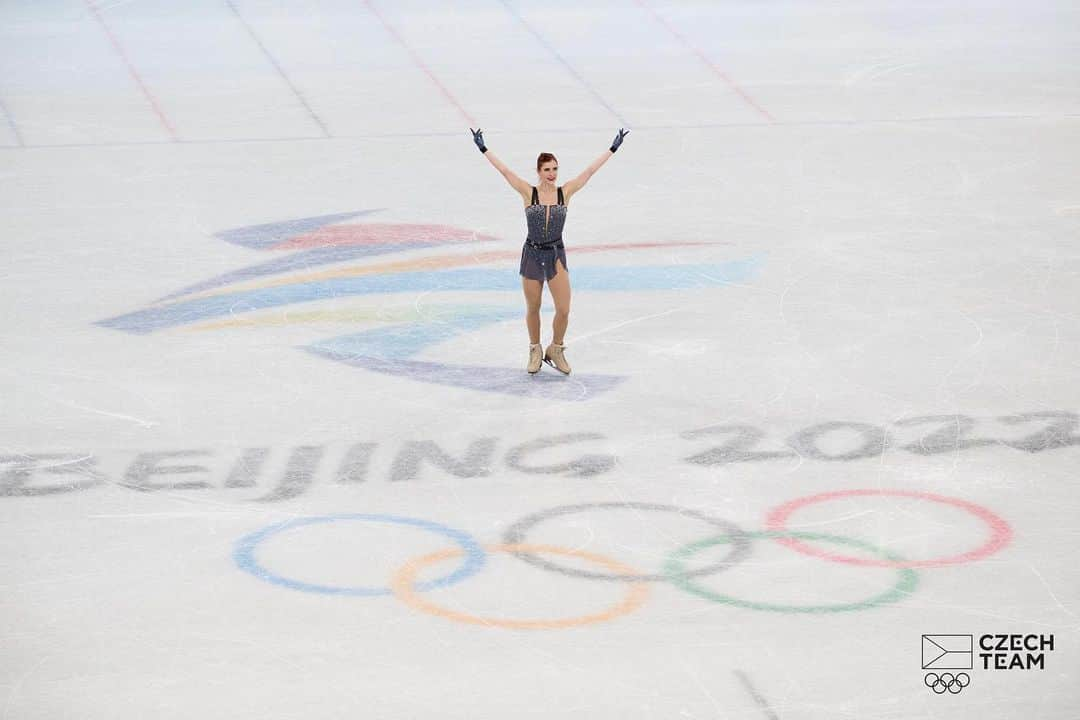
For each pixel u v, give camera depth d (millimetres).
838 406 46094
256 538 37938
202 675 31734
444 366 49812
